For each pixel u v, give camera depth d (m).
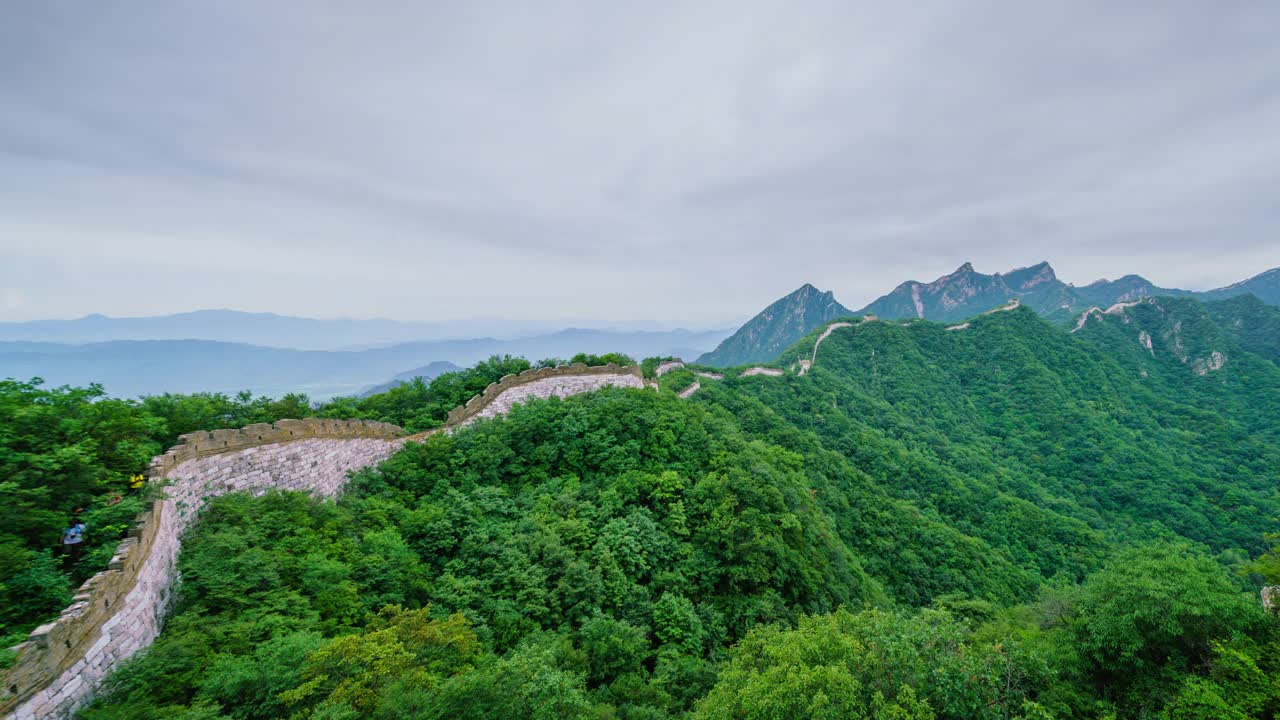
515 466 29.08
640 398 38.56
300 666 10.48
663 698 16.22
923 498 55.41
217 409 21.67
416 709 9.78
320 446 22.45
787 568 24.80
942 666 12.21
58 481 12.03
